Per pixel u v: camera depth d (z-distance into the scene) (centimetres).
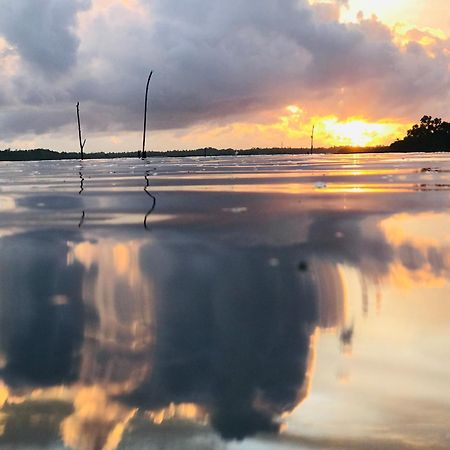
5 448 151
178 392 176
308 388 178
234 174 1280
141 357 200
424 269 306
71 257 348
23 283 291
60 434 156
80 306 253
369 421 160
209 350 203
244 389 177
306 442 154
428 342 210
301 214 523
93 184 997
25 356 201
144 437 155
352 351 203
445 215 500
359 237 400
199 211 555
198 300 260
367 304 250
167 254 352
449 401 171
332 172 1317
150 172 1483
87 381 184
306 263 322
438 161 2159
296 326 226
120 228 455
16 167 2333
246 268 314
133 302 258
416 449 149
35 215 544
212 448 151
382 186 839
